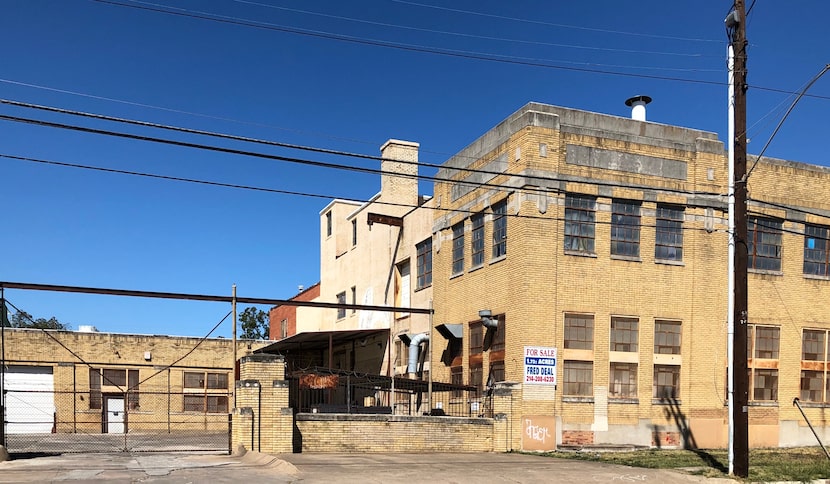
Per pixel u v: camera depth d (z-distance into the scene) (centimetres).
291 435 1955
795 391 2628
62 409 3644
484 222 2559
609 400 2319
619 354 2356
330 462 1758
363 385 2777
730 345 1694
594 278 2355
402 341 3080
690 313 2455
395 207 3309
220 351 3997
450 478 1534
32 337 3628
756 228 2652
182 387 3891
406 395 2998
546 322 2267
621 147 2438
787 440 2573
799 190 2731
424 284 3009
